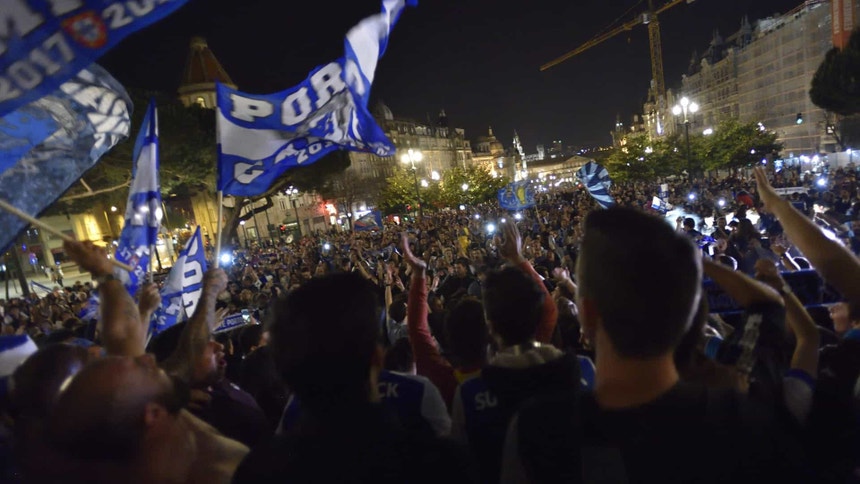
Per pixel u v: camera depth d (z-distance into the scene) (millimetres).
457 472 1192
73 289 17594
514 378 1853
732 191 23812
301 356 1179
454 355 2496
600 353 1060
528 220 19984
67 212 23219
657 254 973
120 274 3057
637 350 978
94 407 1137
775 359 1607
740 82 71500
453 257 11672
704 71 84500
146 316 2330
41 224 1976
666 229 1044
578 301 1116
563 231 13945
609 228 1052
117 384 1178
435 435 1272
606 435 954
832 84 29594
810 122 52688
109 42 1704
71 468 1148
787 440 983
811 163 37656
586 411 1004
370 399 1256
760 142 47594
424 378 2008
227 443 1528
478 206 51188
